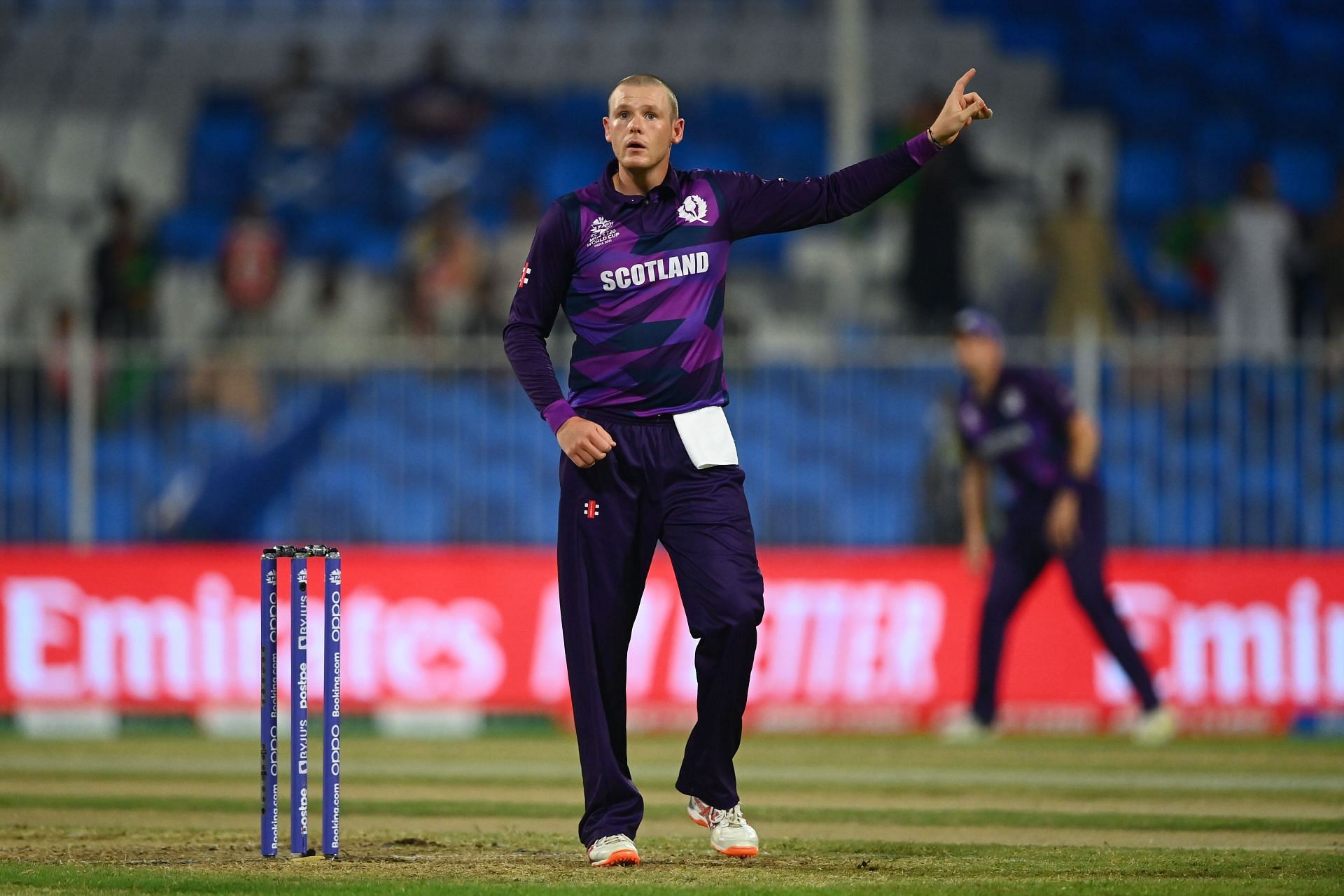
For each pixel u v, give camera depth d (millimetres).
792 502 36094
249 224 51688
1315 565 33406
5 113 58594
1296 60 58750
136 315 50250
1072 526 30750
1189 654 33562
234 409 36812
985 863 16312
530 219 51969
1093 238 49188
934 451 35625
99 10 62188
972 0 60031
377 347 44875
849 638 34188
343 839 18109
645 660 33844
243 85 59969
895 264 52188
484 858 16438
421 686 34500
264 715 16156
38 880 14758
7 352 36625
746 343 43969
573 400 16047
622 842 15812
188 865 15812
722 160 57250
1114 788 24516
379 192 55906
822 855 16891
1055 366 35438
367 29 61312
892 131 57188
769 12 60969
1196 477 35688
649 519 15891
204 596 34594
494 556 34719
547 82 59312
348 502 36906
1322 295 49438
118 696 34531
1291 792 24078
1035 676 33875
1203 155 56156
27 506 36875
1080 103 57281
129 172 57250
